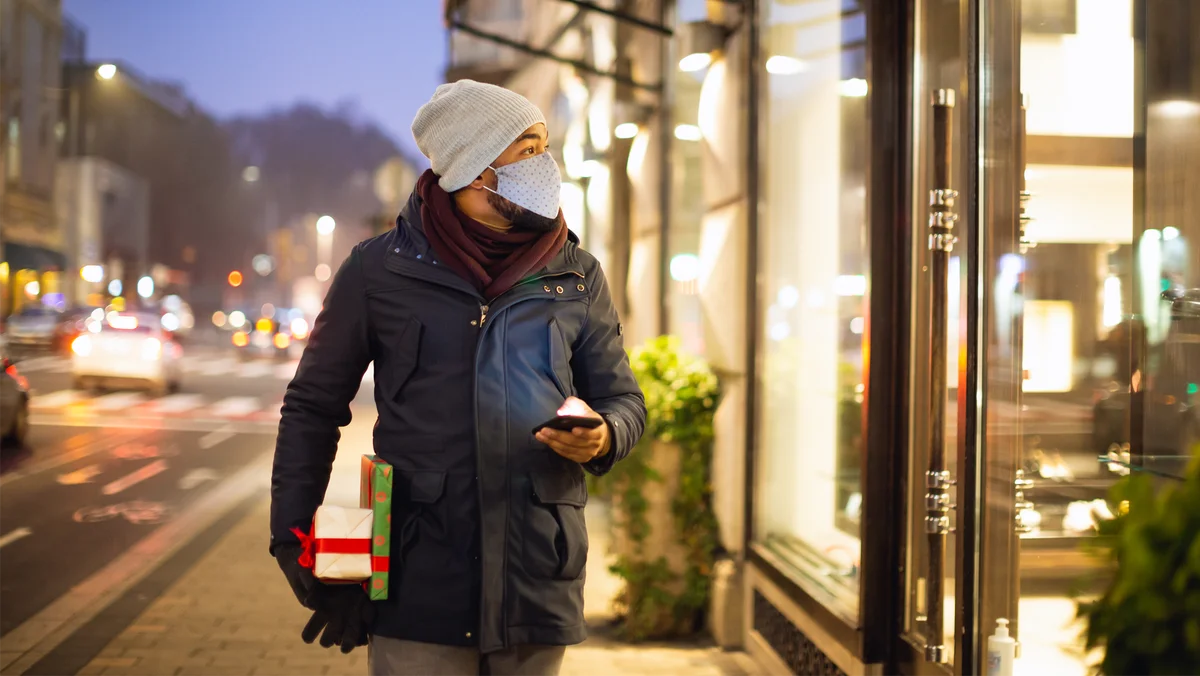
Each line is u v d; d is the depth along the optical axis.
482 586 2.15
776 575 4.67
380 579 2.13
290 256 60.62
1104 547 1.95
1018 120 3.01
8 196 41.84
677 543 5.40
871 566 3.73
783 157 4.83
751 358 5.12
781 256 4.87
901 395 3.74
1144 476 1.91
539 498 2.19
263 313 45.22
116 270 64.19
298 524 2.22
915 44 3.67
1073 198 2.89
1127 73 2.81
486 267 2.28
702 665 4.97
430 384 2.21
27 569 6.82
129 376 19.80
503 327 2.23
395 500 2.20
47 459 11.78
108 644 5.20
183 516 8.71
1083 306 2.85
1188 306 2.60
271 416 17.03
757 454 5.12
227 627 5.52
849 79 4.05
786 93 4.79
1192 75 2.66
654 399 5.46
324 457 2.32
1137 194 2.78
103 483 10.29
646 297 8.34
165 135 87.81
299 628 5.50
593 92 10.23
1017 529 2.92
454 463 2.18
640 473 5.36
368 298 2.28
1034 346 2.94
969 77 3.05
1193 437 2.57
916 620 3.62
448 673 2.20
